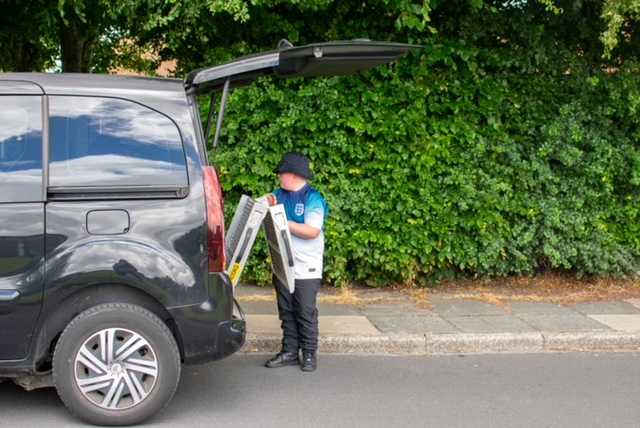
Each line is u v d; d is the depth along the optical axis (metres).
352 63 4.71
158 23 6.22
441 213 7.12
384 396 4.68
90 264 3.86
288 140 6.96
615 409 4.49
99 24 7.68
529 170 7.19
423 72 6.94
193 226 3.99
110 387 3.96
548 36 7.26
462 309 6.72
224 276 4.09
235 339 4.15
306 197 5.07
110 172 3.96
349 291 7.34
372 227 7.16
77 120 3.99
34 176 3.89
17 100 3.97
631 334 5.96
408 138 7.05
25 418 4.16
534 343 5.88
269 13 6.88
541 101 7.24
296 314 5.20
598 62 7.40
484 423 4.22
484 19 7.05
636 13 6.14
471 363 5.48
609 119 7.33
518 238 7.27
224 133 6.98
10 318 3.86
